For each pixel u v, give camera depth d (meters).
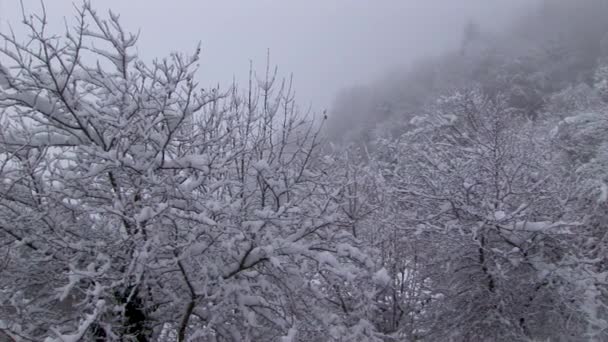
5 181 5.65
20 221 5.38
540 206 9.44
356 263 6.53
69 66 5.43
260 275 5.77
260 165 5.64
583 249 9.59
